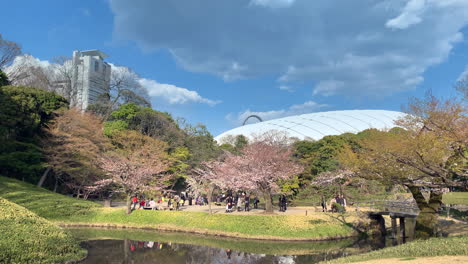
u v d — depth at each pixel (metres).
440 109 15.23
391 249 14.45
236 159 33.25
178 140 49.56
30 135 39.53
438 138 15.38
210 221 28.53
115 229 28.92
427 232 18.66
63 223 29.41
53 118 40.09
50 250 16.12
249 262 18.69
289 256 20.34
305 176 41.81
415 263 9.97
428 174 16.08
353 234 27.42
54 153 38.53
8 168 36.81
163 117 50.19
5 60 46.62
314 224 27.52
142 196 38.12
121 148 42.25
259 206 40.53
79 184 42.09
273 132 58.94
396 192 36.84
